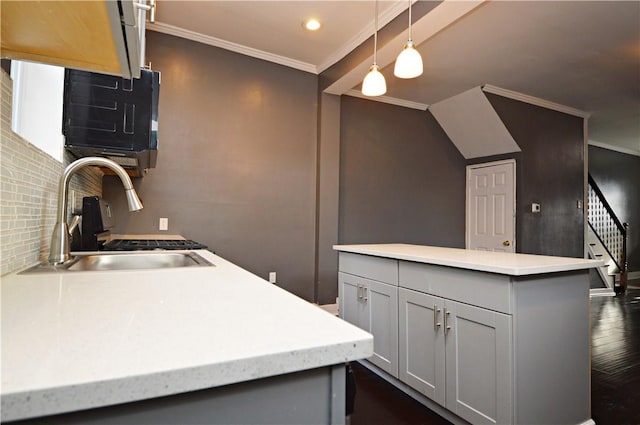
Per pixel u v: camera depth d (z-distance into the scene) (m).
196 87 3.51
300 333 0.59
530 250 4.90
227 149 3.64
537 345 1.68
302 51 3.70
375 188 4.72
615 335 3.57
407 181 4.99
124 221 3.21
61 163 1.58
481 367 1.73
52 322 0.61
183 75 3.45
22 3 0.64
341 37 3.39
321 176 4.07
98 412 0.43
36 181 1.23
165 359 0.47
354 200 4.56
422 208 5.11
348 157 4.54
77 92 1.72
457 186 5.48
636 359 2.94
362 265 2.60
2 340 0.52
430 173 5.20
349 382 0.59
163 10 3.02
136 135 1.84
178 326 0.61
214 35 3.42
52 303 0.73
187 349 0.51
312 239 4.08
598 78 4.20
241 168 3.71
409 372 2.16
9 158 1.00
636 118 5.72
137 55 0.87
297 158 4.01
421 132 5.14
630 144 7.43
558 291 1.77
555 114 5.22
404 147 4.98
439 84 4.38
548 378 1.71
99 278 1.01
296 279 3.98
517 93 4.64
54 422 0.41
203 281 1.01
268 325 0.62
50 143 1.63
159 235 3.29
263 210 3.81
